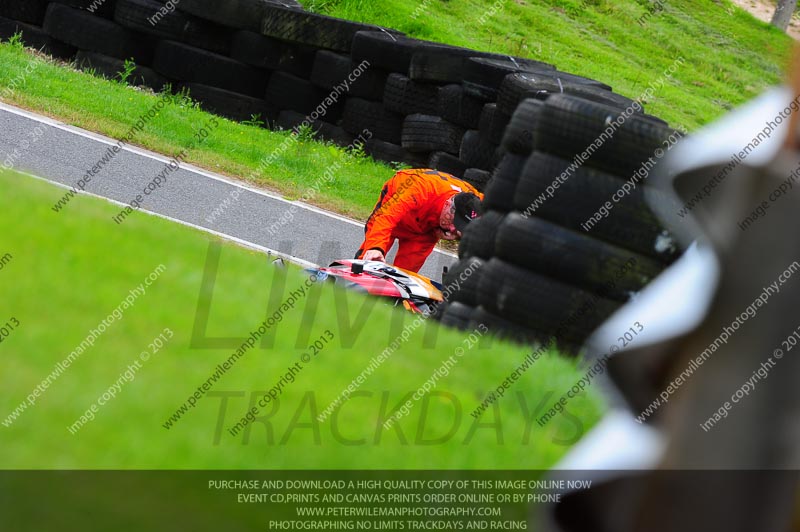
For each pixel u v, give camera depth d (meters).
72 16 66.06
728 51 111.44
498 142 53.84
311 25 65.12
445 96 58.66
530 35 102.88
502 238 24.47
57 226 18.44
